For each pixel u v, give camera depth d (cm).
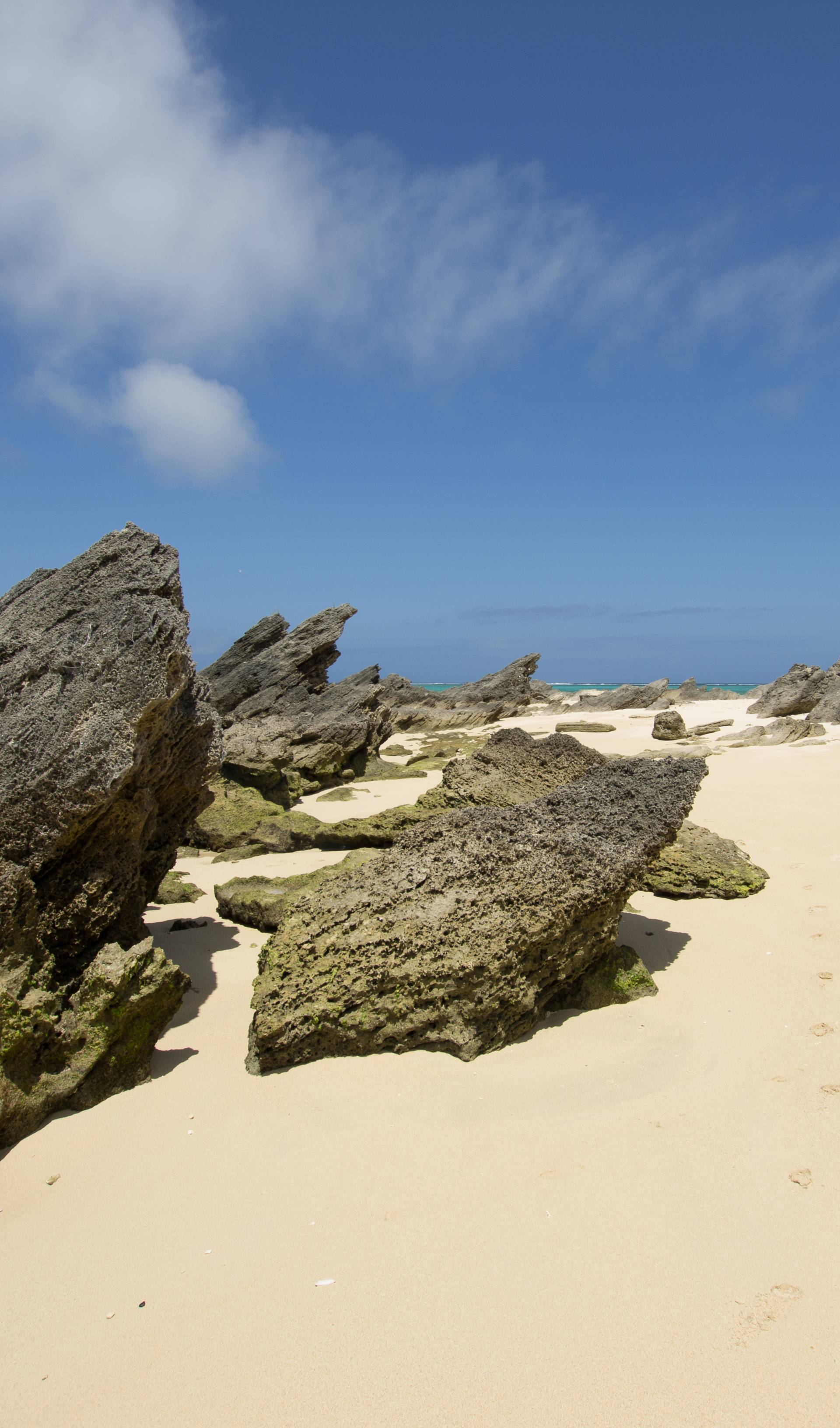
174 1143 494
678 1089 523
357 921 625
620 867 663
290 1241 405
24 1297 381
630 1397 308
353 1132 491
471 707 4600
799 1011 626
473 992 587
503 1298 359
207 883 1090
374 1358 333
